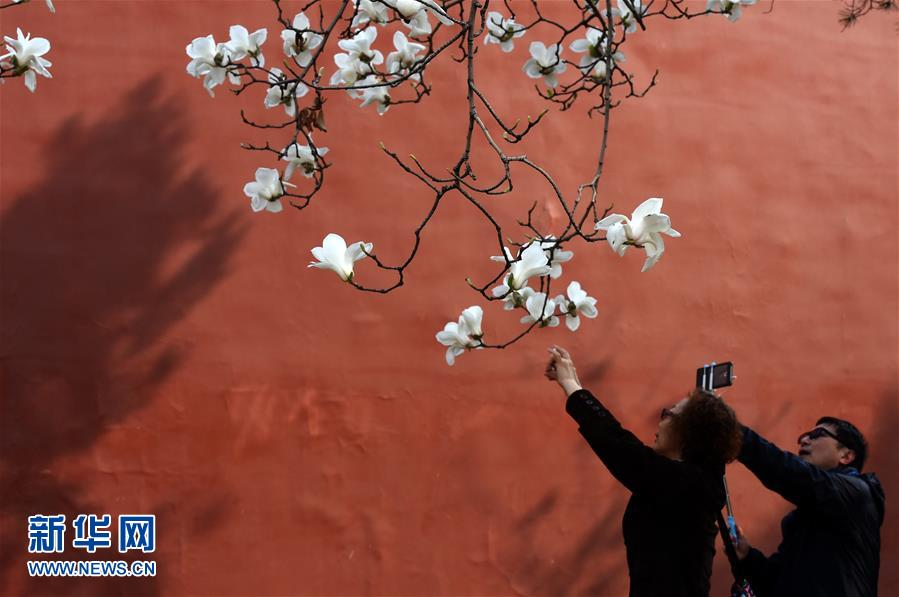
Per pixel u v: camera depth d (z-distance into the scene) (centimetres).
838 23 546
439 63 502
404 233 486
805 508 330
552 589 474
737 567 313
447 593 466
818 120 535
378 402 472
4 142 459
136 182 467
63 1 472
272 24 486
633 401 494
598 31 303
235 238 471
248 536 454
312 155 275
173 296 462
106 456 448
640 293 502
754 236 519
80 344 453
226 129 477
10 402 445
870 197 535
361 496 465
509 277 248
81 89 468
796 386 512
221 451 457
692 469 273
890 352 525
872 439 515
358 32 280
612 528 484
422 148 494
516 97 505
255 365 464
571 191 503
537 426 484
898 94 548
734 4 304
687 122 520
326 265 243
